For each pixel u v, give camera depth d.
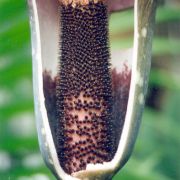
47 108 0.38
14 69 0.61
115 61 0.38
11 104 0.62
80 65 0.38
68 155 0.38
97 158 0.38
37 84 0.37
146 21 0.37
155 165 0.79
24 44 0.60
